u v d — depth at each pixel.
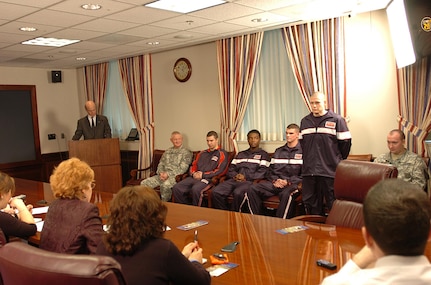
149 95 6.96
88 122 6.96
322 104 4.11
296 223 2.62
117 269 1.20
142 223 1.53
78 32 4.88
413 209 0.94
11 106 7.43
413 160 3.97
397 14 3.82
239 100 5.70
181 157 5.97
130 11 3.98
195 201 5.23
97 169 6.46
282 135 5.51
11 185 2.55
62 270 1.19
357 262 1.26
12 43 5.42
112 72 7.57
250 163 5.25
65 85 8.14
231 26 4.93
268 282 1.74
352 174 2.71
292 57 5.16
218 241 2.34
